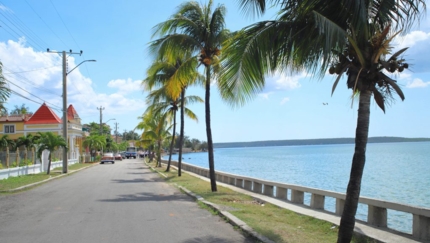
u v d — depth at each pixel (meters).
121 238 7.84
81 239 7.75
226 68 7.06
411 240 7.43
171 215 10.56
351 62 6.72
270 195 15.20
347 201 6.59
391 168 32.03
